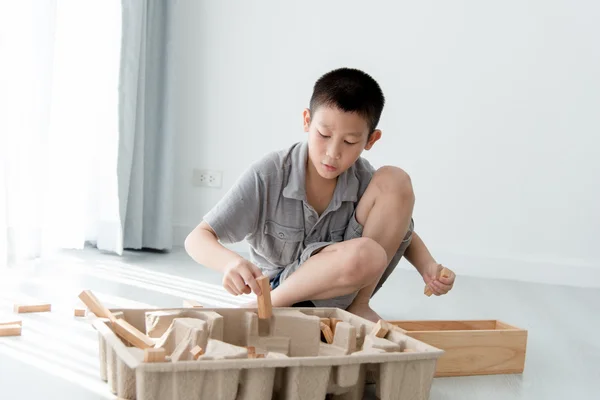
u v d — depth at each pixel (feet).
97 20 7.43
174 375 2.73
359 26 8.29
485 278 8.09
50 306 4.80
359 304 4.43
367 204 4.42
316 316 3.70
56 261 6.80
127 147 7.39
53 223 7.10
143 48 7.59
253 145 8.52
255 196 4.32
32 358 3.76
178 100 8.52
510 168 8.21
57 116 7.07
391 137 8.32
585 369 4.53
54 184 7.02
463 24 8.16
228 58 8.45
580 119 8.11
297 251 4.50
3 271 6.08
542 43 8.09
